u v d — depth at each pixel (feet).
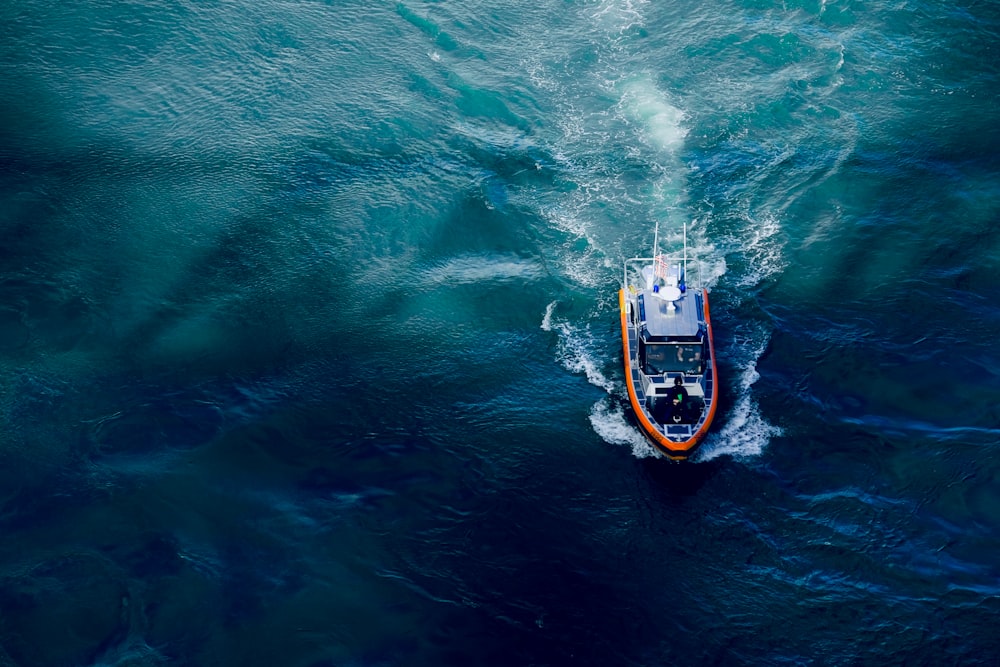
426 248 307.99
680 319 261.24
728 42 374.43
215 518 238.68
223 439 256.52
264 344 280.51
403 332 283.79
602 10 393.29
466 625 216.95
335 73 367.86
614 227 312.50
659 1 396.16
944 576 223.10
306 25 386.93
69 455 252.01
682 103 352.90
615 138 342.03
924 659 208.44
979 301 285.02
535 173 330.95
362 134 345.10
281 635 214.48
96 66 366.43
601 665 209.97
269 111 353.31
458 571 227.81
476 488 245.65
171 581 224.74
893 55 363.97
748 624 216.74
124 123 346.95
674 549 232.32
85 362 273.75
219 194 323.78
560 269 301.22
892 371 268.82
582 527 237.45
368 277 299.38
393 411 263.90
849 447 251.80
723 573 227.20
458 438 257.55
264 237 310.45
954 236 302.86
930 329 278.67
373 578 225.97
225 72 367.25
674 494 244.22
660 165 331.57
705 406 255.29
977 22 373.81
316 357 277.44
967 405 259.19
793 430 256.73
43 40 374.22
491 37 383.45
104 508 240.32
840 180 321.73
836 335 279.08
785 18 383.04
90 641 213.46
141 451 253.24
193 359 275.80
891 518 235.61
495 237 311.06
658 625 217.15
